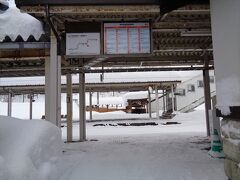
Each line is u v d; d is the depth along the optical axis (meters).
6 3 7.36
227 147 4.15
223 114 4.13
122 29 7.41
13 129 4.13
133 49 7.36
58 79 7.30
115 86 25.59
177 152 8.05
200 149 8.59
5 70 12.44
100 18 7.35
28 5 6.36
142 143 10.55
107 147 9.59
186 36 8.75
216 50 4.41
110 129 19.73
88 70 12.30
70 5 6.42
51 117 7.07
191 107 28.70
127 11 6.54
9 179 3.12
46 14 6.36
